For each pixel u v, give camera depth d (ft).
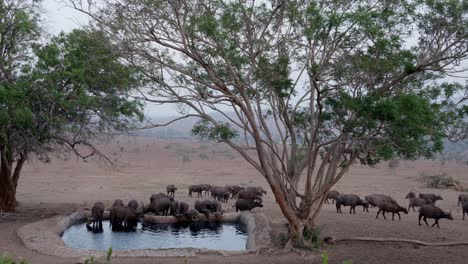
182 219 74.59
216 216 75.41
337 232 58.95
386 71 46.65
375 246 52.31
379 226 63.46
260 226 63.93
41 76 60.95
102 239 62.59
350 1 49.37
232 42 49.60
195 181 139.85
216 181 141.38
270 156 53.98
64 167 173.37
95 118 67.26
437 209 62.90
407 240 53.31
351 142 47.24
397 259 46.98
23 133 62.18
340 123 47.32
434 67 50.78
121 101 66.69
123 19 48.47
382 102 41.63
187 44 48.52
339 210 79.10
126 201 93.56
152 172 163.84
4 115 56.49
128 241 61.82
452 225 65.77
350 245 52.75
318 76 46.68
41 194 103.14
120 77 56.29
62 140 67.31
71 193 106.32
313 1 49.06
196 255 49.11
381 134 44.83
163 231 68.54
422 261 46.32
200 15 48.14
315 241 52.19
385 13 45.65
